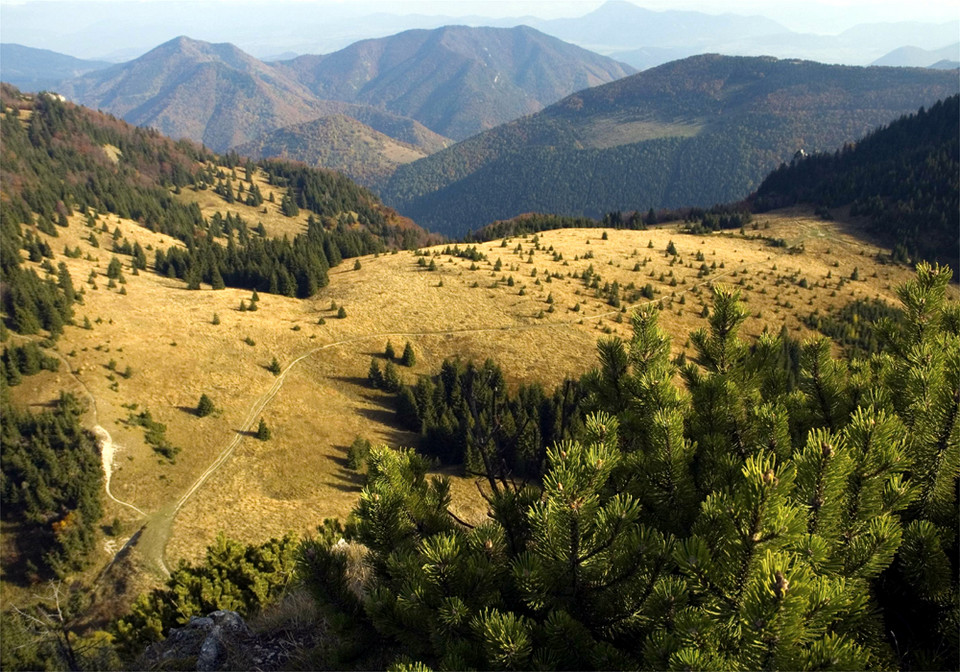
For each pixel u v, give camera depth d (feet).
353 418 261.85
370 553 17.24
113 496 204.64
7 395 237.45
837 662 10.01
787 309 354.74
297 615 24.44
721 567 11.18
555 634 12.71
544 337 300.61
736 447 18.75
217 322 313.32
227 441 239.50
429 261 410.11
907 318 20.54
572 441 13.91
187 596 35.32
